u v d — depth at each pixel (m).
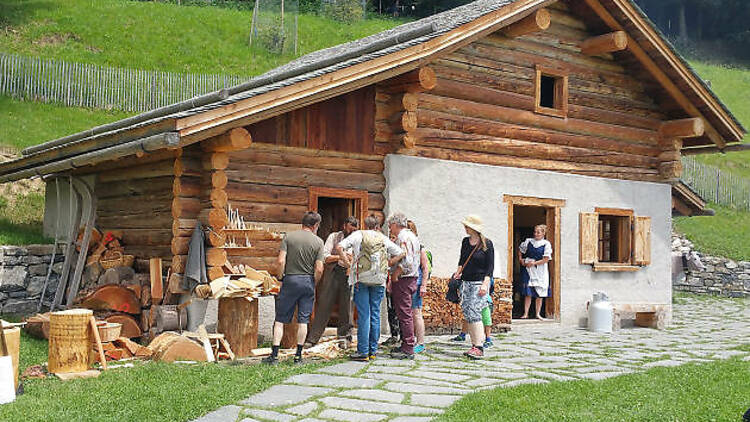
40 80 20.39
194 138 8.07
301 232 8.20
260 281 8.80
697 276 21.30
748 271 21.03
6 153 16.66
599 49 12.55
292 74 9.59
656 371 7.89
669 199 14.09
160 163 9.71
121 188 10.87
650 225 13.63
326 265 9.16
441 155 11.08
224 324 8.55
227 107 8.19
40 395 6.35
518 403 6.21
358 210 10.38
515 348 9.68
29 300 12.38
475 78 11.48
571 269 12.60
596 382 7.21
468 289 8.76
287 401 6.28
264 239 9.30
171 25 31.80
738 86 43.31
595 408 6.16
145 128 8.34
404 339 8.53
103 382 6.80
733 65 54.56
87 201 11.87
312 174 9.88
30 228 14.41
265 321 9.55
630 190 13.45
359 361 8.24
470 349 8.83
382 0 49.94
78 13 29.58
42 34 26.78
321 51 17.09
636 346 10.24
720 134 14.12
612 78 13.27
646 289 13.61
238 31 34.03
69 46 26.70
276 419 5.74
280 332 8.02
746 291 20.89
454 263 11.09
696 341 10.98
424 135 10.88
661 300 13.80
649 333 12.07
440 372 7.72
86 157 9.48
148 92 22.38
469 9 12.62
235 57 31.23
